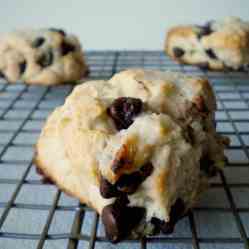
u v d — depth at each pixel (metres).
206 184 0.23
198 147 0.21
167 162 0.20
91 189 0.21
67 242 0.21
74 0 0.45
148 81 0.23
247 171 0.25
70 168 0.22
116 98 0.22
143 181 0.19
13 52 0.35
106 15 0.46
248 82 0.36
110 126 0.21
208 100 0.23
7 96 0.35
